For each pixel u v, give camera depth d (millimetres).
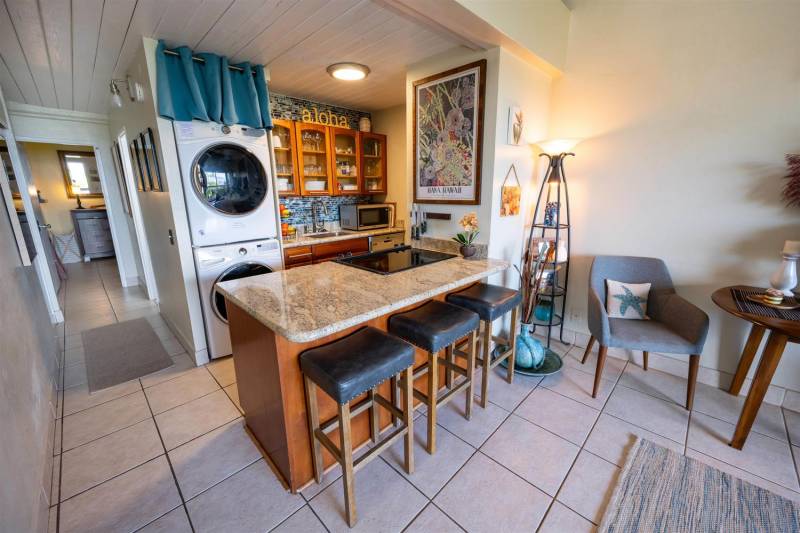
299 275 1926
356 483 1534
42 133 3770
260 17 1861
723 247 2094
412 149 2744
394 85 3195
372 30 2033
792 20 1748
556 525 1339
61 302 4102
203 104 2230
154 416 2006
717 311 2162
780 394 2029
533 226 2541
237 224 2584
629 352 2566
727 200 2045
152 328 3287
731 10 1895
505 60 2150
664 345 1940
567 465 1622
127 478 1576
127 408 2082
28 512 1210
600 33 2350
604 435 1810
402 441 1796
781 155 1859
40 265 3281
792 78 1785
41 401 1766
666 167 2219
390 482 1536
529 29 2092
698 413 1971
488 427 1879
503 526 1336
